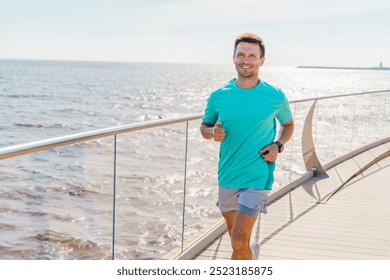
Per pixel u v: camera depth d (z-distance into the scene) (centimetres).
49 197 294
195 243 344
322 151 684
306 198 497
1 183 246
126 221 630
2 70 15062
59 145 201
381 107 824
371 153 730
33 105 4206
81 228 386
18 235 260
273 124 254
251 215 243
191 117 323
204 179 869
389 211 462
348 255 350
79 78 10869
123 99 5191
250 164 248
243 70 244
